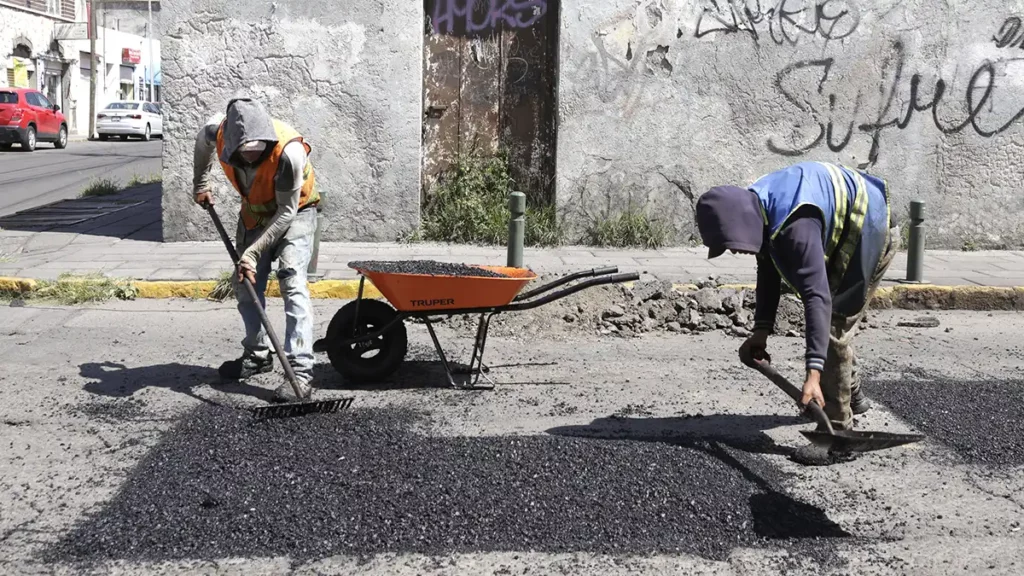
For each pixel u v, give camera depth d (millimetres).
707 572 3637
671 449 4785
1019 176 11703
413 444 4832
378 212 11469
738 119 11508
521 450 4738
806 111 11516
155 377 6164
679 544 3848
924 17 11414
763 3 11336
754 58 11414
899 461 4801
